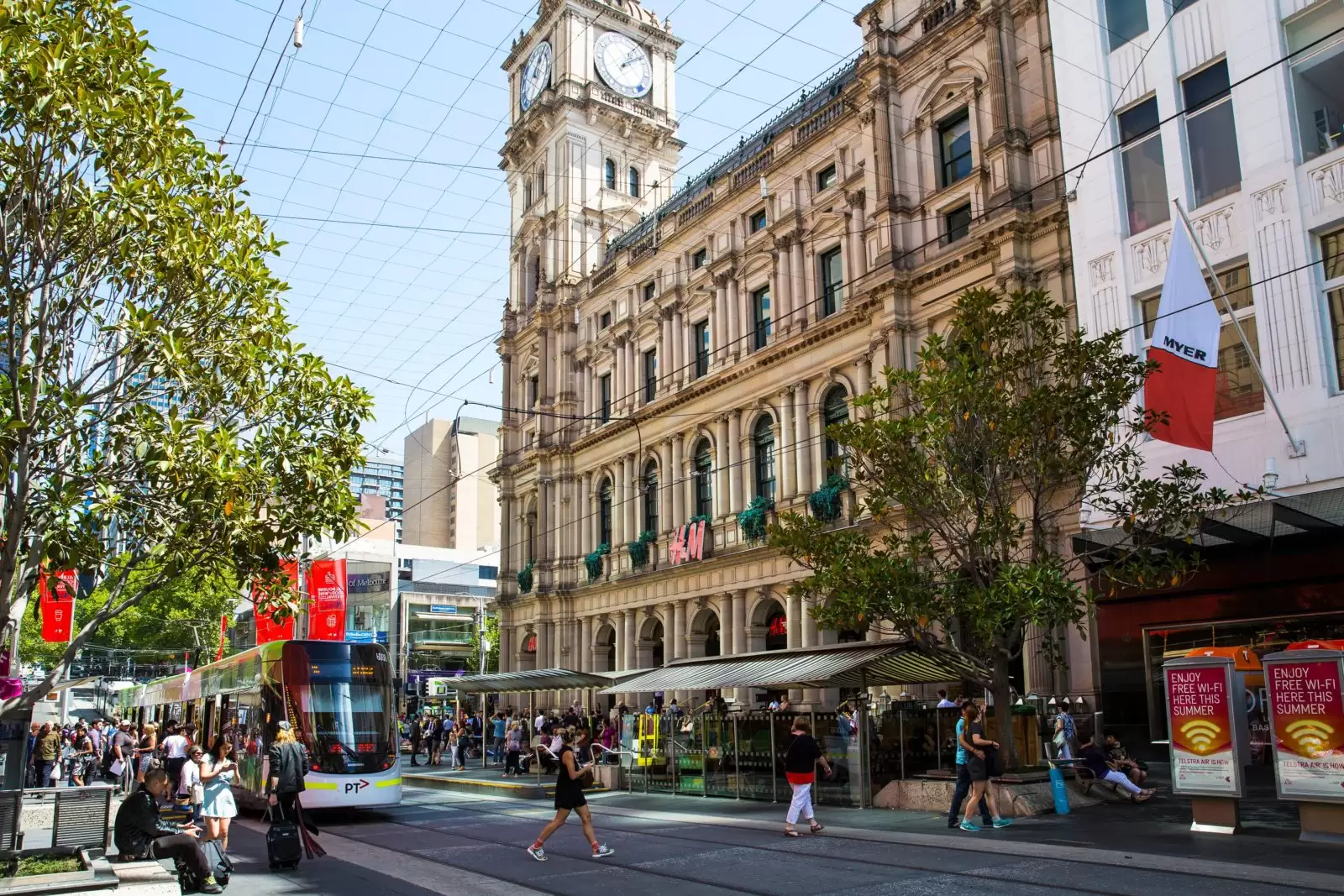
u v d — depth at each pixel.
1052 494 20.84
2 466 12.88
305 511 15.62
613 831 20.28
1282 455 22.22
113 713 92.19
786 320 39.84
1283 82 23.17
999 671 20.73
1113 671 26.16
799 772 18.53
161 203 14.34
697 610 43.03
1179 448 24.11
